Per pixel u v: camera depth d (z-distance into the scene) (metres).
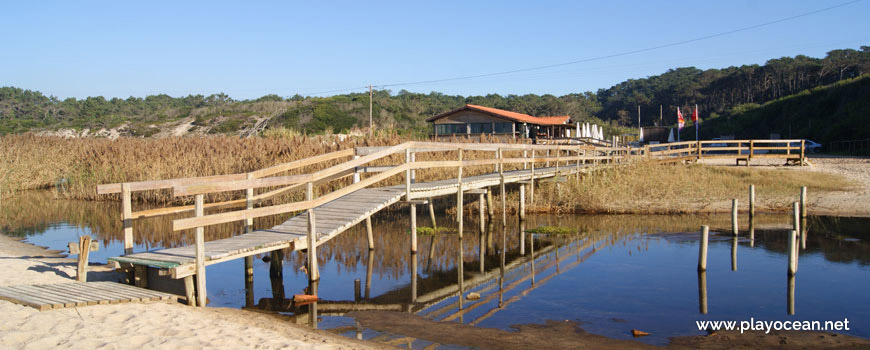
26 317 6.36
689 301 8.84
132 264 8.09
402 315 8.18
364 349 6.25
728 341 7.00
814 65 83.44
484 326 7.64
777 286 9.70
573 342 6.97
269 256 11.98
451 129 36.47
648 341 7.02
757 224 16.14
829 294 9.17
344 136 26.56
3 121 70.94
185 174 19.66
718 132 67.69
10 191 23.16
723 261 11.69
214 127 61.22
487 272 11.16
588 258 12.25
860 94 50.44
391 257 12.44
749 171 23.31
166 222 16.53
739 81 92.56
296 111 64.25
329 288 9.79
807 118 56.59
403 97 103.38
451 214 18.48
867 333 7.28
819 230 15.09
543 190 19.61
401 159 19.39
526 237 14.85
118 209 19.09
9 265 9.66
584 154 23.91
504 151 22.36
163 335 6.05
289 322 7.57
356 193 12.56
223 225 16.17
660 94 109.00
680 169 22.86
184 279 7.89
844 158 31.17
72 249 8.53
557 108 96.19
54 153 26.22
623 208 18.44
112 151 24.11
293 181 9.06
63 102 92.81
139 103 98.88
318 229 9.80
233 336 6.22
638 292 9.41
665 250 12.92
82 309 6.81
